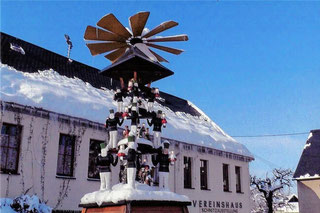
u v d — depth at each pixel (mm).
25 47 17109
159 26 8234
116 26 7945
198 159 19750
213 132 23109
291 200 32156
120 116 8266
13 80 12766
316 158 27297
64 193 13047
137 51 8195
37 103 12500
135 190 6883
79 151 13875
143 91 8523
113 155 8055
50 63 17203
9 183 11570
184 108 25312
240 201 22406
